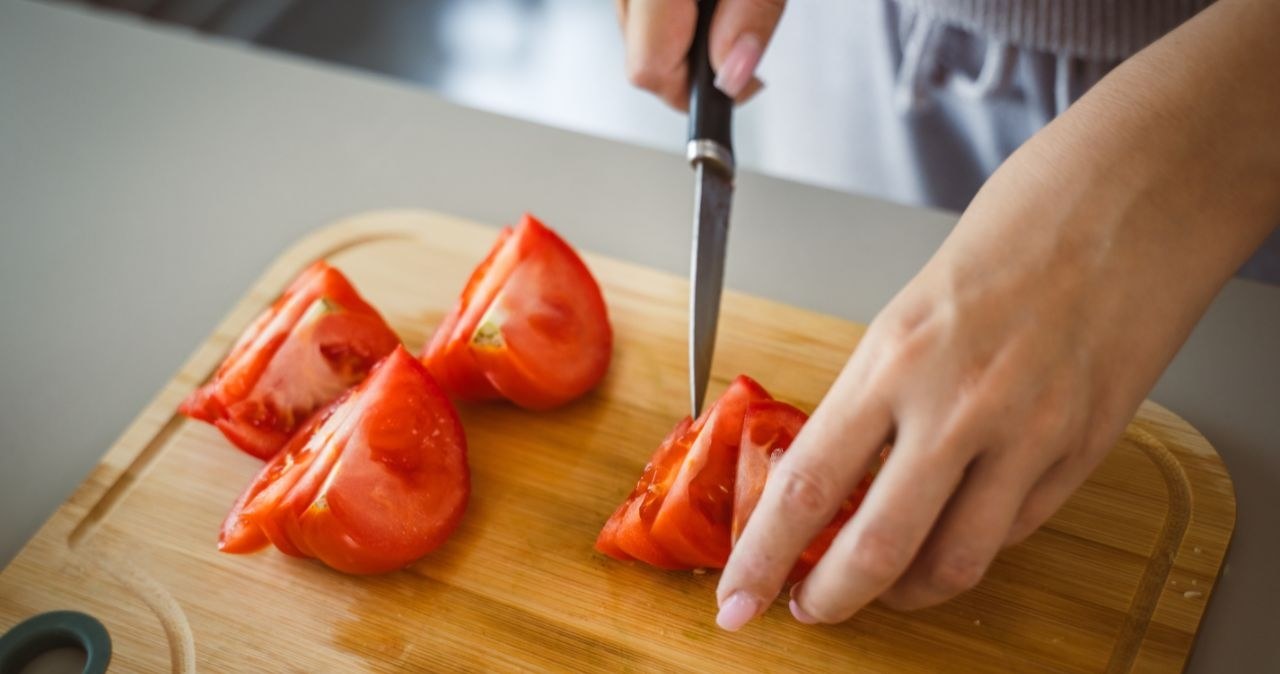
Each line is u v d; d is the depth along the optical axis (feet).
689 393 1.71
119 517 1.64
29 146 2.13
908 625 1.48
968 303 1.27
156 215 2.02
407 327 1.81
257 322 1.74
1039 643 1.47
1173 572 1.50
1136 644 1.46
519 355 1.64
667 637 1.50
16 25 2.32
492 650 1.50
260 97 2.18
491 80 2.63
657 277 1.84
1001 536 1.27
